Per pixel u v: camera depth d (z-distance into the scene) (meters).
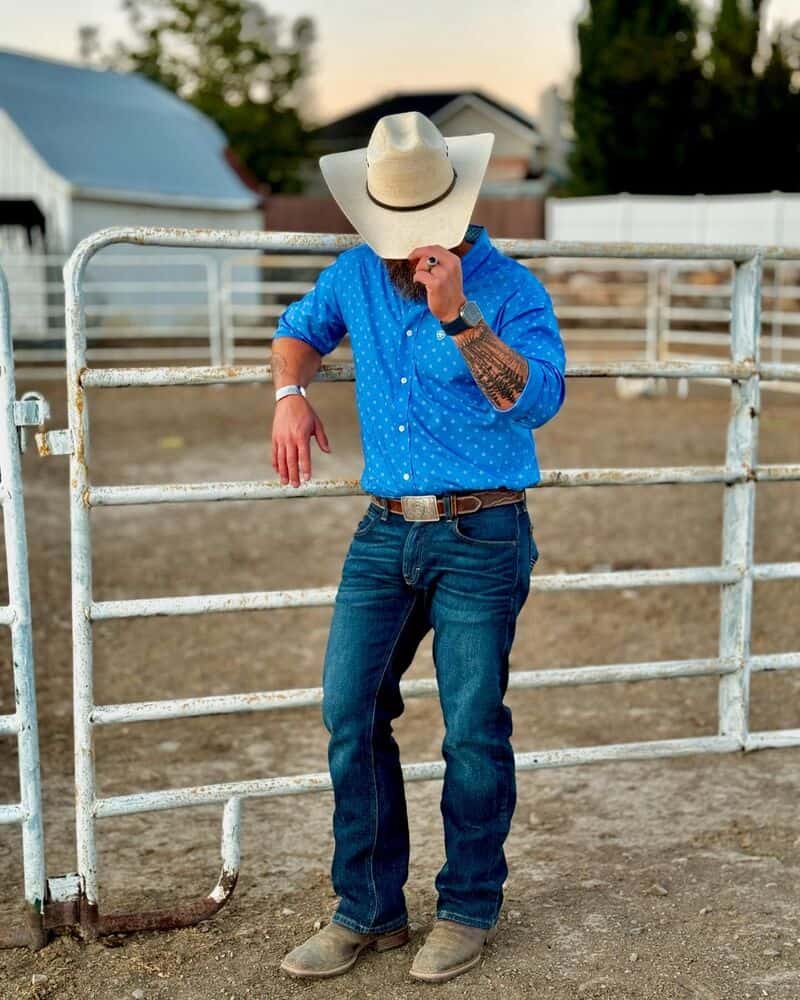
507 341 3.69
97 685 7.45
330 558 10.33
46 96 34.50
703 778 5.94
